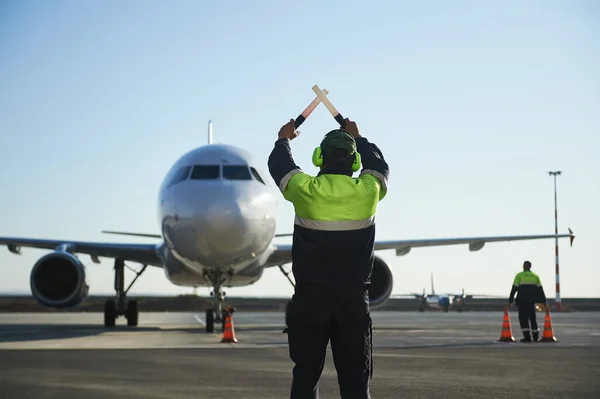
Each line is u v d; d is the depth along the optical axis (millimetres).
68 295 18797
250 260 17141
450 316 44031
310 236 4414
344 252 4406
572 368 9367
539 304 15156
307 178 4477
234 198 16000
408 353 11734
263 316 43219
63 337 16094
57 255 18094
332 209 4395
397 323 27891
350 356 4465
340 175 4488
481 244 22125
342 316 4434
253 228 16125
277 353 11734
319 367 4484
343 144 4570
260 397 6984
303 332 4445
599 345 13781
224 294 18094
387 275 19438
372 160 4656
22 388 7609
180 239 16453
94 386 7750
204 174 16781
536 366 9602
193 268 17797
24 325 25047
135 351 12148
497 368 9367
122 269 21953
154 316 41125
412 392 7211
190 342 14461
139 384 7902
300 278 4461
